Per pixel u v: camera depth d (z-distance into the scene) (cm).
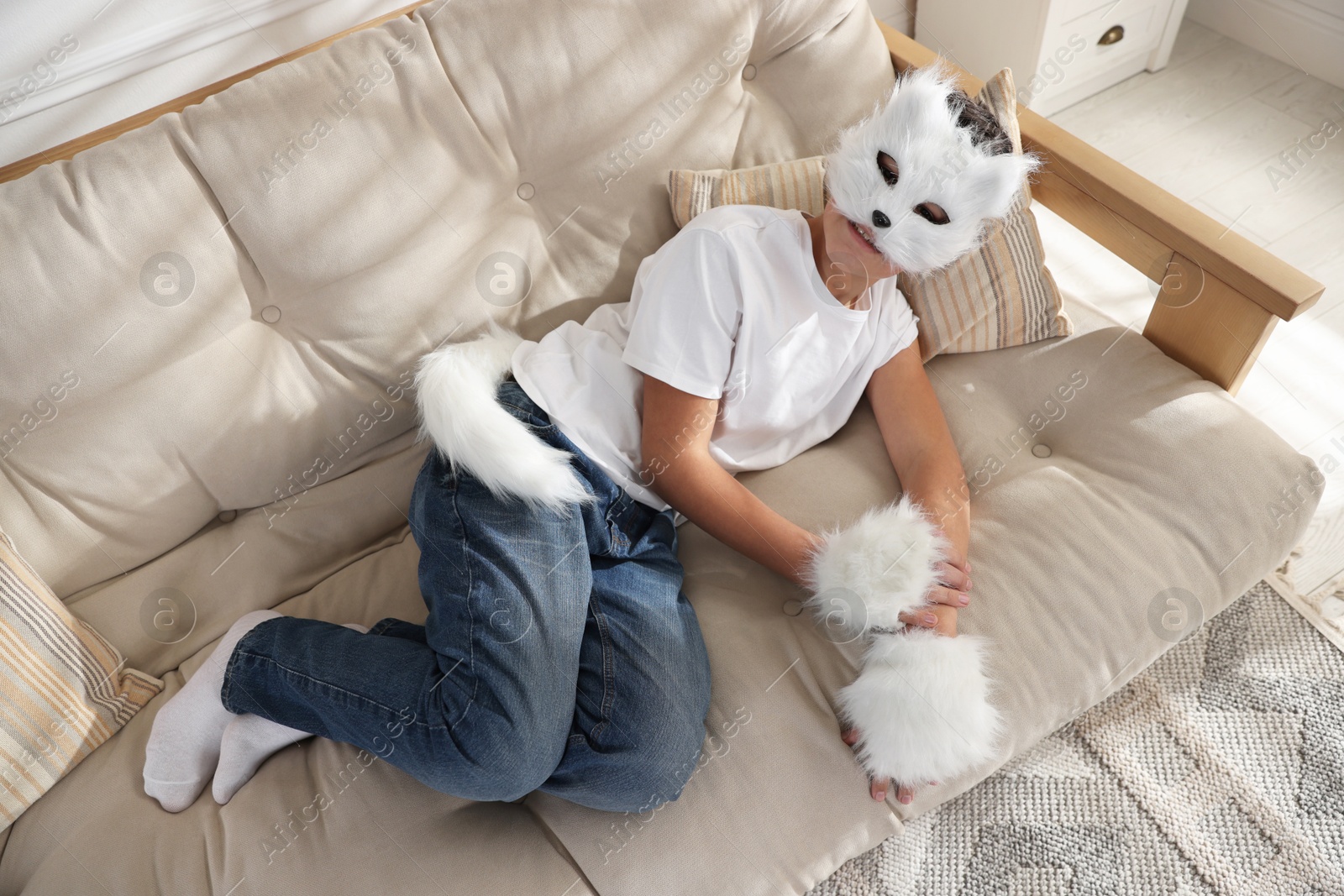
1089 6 182
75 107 127
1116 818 109
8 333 90
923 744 88
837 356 108
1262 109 200
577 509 96
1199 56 217
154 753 94
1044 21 176
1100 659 97
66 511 99
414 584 111
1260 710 115
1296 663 119
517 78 108
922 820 111
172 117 99
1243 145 193
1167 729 115
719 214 102
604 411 102
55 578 100
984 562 102
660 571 102
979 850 108
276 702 91
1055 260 178
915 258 94
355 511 114
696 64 117
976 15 189
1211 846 105
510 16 108
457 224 110
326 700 88
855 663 97
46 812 94
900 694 88
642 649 93
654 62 114
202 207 98
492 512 94
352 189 102
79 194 93
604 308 112
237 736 94
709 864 89
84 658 96
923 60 135
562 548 94
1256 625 123
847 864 109
